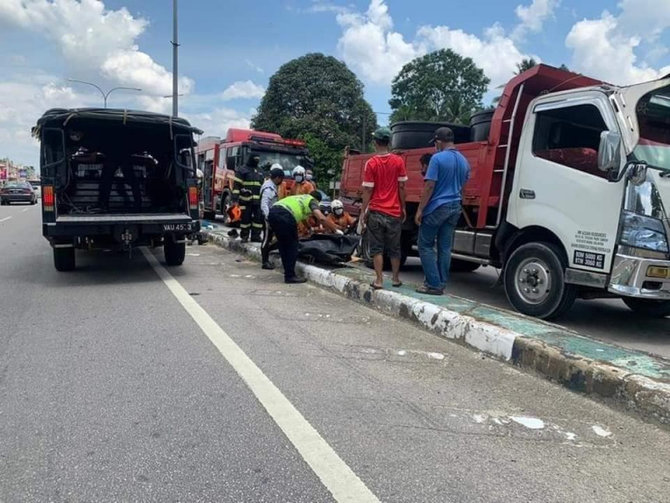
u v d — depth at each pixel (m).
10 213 26.92
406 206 8.88
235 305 6.64
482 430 3.45
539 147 6.15
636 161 5.20
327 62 49.12
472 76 62.09
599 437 3.40
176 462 2.98
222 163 18.62
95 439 3.21
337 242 8.80
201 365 4.47
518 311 6.30
